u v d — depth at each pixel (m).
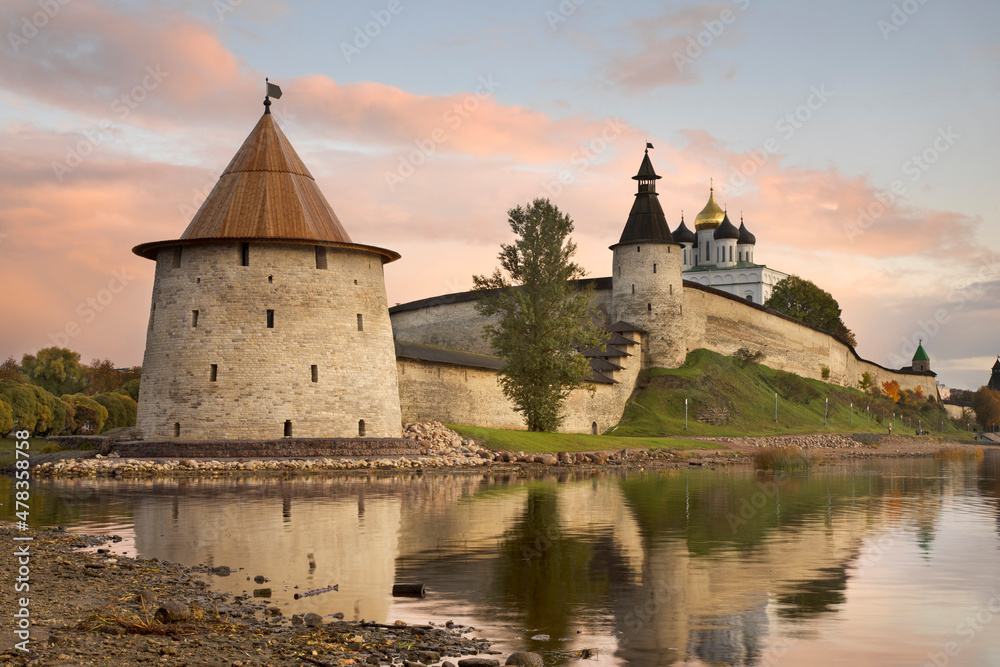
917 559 18.67
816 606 14.48
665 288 90.31
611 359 84.81
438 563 17.55
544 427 61.44
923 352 165.62
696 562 18.02
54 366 89.31
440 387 61.22
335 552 18.55
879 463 62.25
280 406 46.03
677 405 84.56
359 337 48.91
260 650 11.26
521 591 15.23
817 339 117.25
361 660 11.03
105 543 19.38
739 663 11.55
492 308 62.59
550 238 61.94
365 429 48.56
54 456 43.12
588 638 12.52
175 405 46.12
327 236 48.38
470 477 39.56
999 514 26.86
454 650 11.66
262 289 46.66
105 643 11.23
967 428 149.75
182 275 47.16
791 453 51.72
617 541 20.41
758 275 146.12
